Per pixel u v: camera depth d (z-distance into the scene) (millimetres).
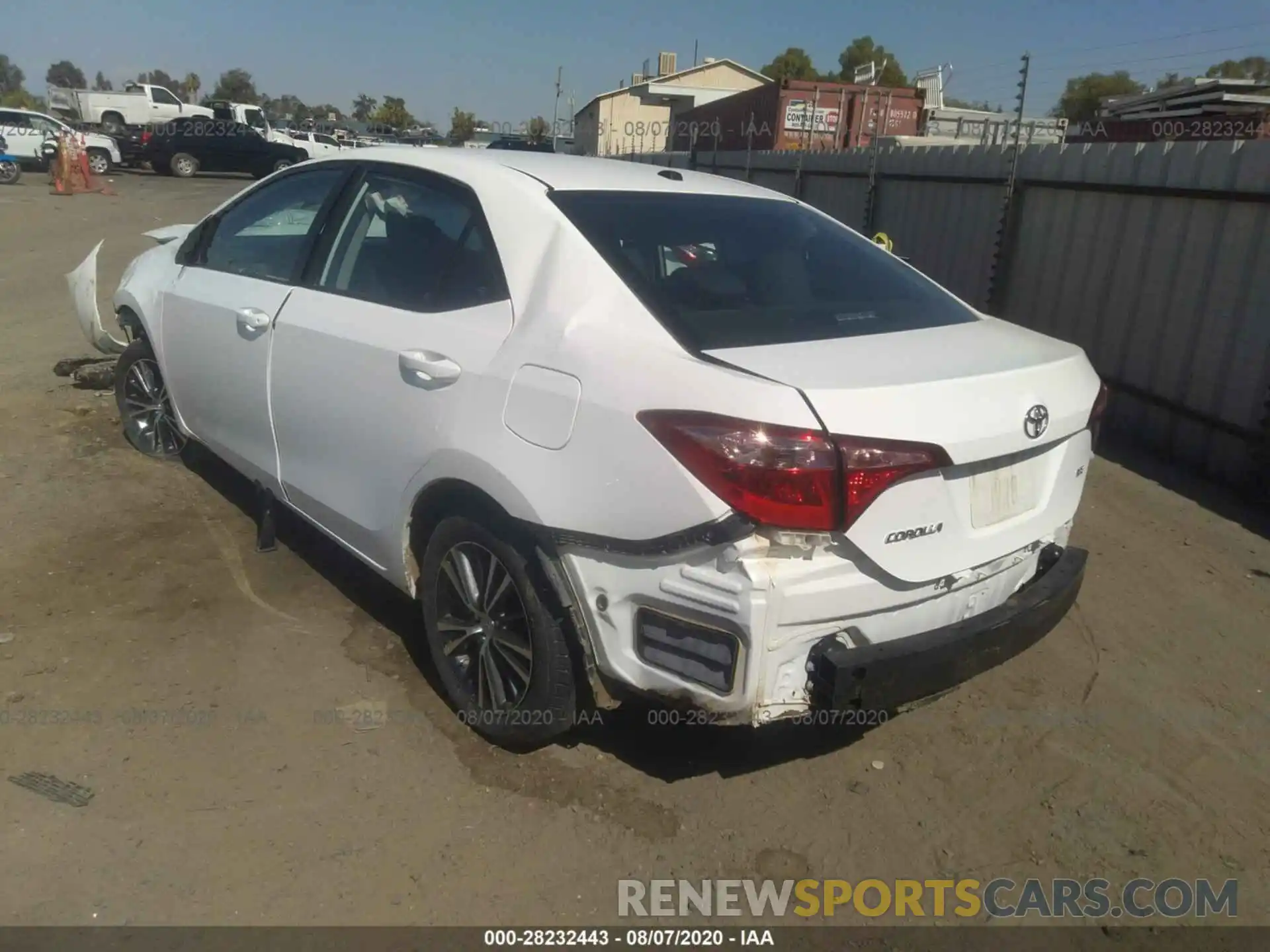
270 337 3818
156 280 4891
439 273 3246
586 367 2658
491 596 3064
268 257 4094
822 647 2520
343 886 2596
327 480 3650
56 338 8344
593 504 2598
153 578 4117
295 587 4121
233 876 2602
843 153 11430
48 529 4520
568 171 3365
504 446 2801
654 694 2641
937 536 2596
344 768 3037
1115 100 16500
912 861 2811
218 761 3033
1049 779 3170
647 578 2549
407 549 3332
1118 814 3029
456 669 3234
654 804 2969
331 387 3477
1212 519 5348
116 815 2789
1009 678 3744
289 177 4191
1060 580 3023
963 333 3084
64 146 23938
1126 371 6828
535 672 2922
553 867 2709
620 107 40625
